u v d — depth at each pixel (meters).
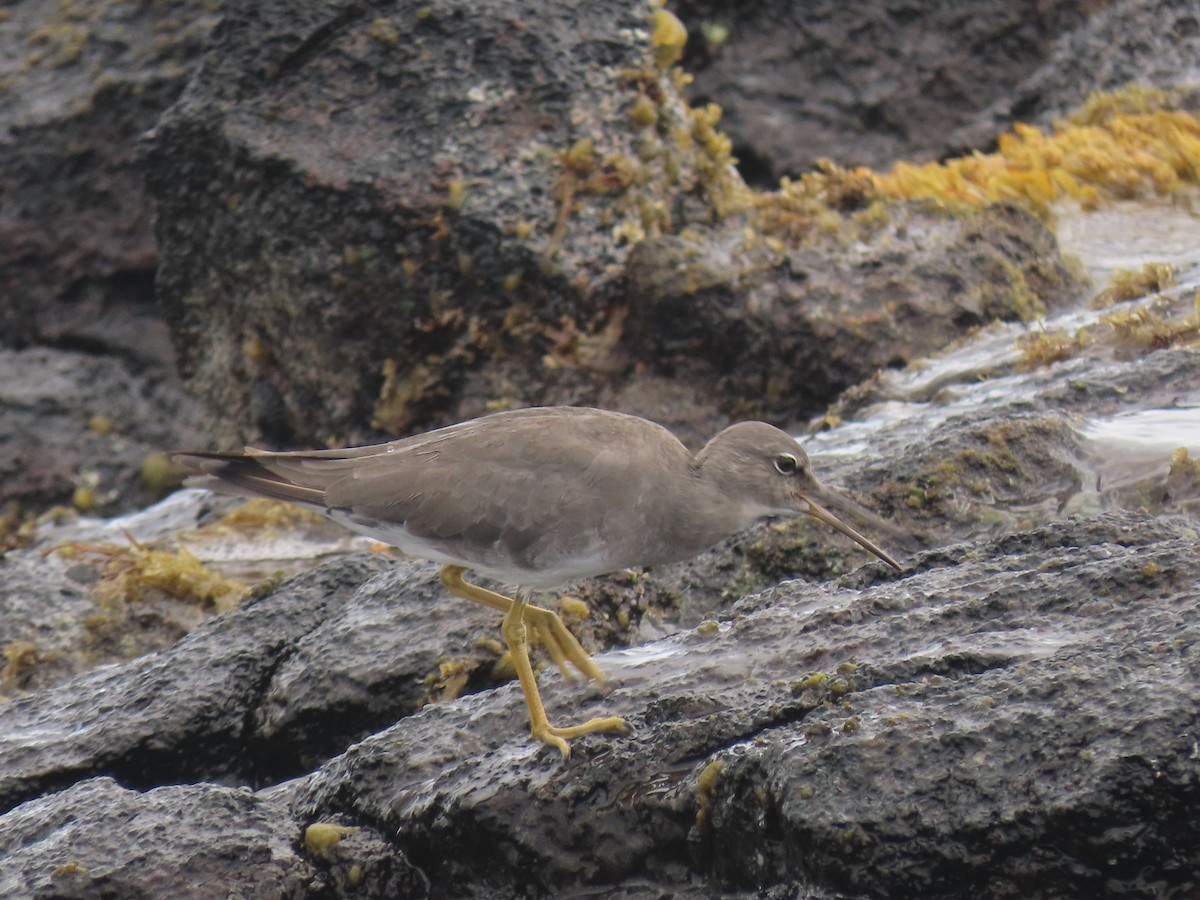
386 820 7.72
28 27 21.42
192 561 13.17
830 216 15.38
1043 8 21.50
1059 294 15.46
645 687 7.94
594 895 7.13
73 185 20.64
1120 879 5.93
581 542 8.03
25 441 19.69
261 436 16.42
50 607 12.86
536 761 7.49
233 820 7.73
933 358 14.24
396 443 8.43
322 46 15.45
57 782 9.19
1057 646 6.92
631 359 15.03
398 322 15.01
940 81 21.30
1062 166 18.69
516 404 15.03
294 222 15.14
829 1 21.23
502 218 14.73
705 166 15.73
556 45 15.28
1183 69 20.50
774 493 8.49
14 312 20.86
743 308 14.59
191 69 20.44
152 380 20.55
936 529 10.34
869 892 6.13
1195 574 7.23
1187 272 14.92
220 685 9.61
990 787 6.09
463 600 9.66
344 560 10.70
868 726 6.48
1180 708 5.98
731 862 6.79
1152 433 10.67
